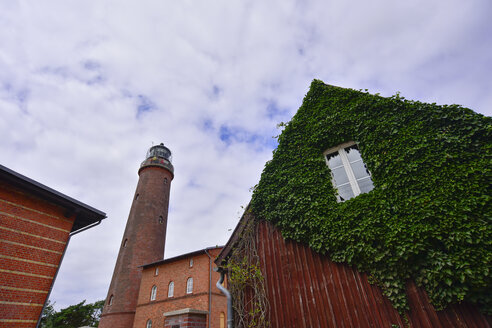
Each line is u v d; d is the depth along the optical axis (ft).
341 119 19.11
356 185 17.19
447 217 12.40
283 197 18.74
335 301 14.58
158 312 63.10
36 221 21.77
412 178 14.17
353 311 13.85
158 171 95.04
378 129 16.98
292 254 17.29
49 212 23.02
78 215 25.95
